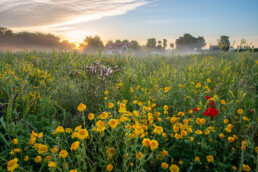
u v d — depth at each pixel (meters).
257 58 5.95
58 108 2.63
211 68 4.23
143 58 5.47
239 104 2.49
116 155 1.65
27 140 1.61
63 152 1.24
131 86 3.37
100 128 1.38
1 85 2.65
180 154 1.77
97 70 3.17
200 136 1.84
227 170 1.62
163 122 2.16
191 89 3.14
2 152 1.46
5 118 2.01
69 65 4.12
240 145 1.82
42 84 3.02
